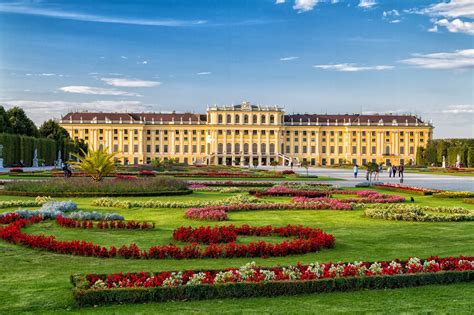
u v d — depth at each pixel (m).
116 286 14.30
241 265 17.91
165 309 13.38
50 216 28.00
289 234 24.03
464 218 30.34
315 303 13.88
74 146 159.25
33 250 20.11
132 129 197.25
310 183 62.38
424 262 16.98
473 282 15.95
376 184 58.94
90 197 42.34
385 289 15.23
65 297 14.24
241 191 50.00
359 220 30.17
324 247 21.20
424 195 48.28
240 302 13.97
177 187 47.12
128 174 78.06
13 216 26.58
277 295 14.54
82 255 19.36
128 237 23.42
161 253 19.05
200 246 21.64
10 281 15.80
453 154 149.62
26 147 115.06
